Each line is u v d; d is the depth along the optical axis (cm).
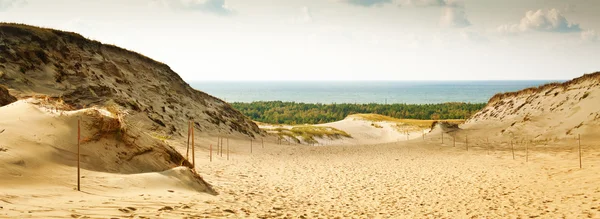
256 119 12731
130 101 3653
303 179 2216
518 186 1859
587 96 4097
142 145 1650
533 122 4291
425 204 1533
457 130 5097
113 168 1395
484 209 1408
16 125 1253
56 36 3775
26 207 817
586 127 3638
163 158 1723
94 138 1420
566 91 4497
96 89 3503
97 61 3966
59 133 1321
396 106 15662
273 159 3306
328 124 9750
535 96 4916
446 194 1756
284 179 2194
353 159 3388
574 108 4094
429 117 13762
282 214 1216
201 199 1285
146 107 3881
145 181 1322
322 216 1242
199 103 5062
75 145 1333
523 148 3503
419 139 5003
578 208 1324
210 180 1917
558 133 3812
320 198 1647
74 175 1182
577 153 2853
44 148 1216
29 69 3297
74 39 3984
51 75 3378
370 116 10900
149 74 4597
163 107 4197
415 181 2158
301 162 3134
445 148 3991
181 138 3634
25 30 3562
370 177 2320
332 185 2020
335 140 7600
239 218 1049
